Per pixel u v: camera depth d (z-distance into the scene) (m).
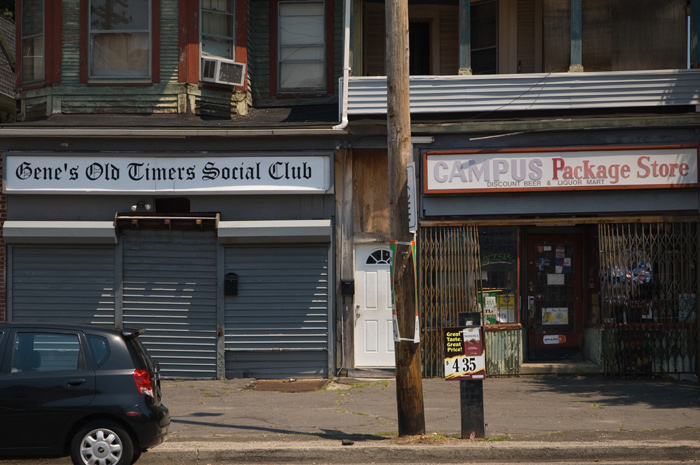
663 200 13.37
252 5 15.24
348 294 13.45
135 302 13.53
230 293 13.41
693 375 13.34
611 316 13.41
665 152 13.26
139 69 14.17
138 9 14.21
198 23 14.19
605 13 14.14
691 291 13.41
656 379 13.34
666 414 10.44
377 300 13.66
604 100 13.35
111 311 13.51
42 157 13.42
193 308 13.51
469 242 13.38
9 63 18.66
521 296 14.14
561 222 13.36
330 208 13.55
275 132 13.23
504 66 14.88
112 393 7.54
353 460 8.49
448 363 9.02
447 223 13.36
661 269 13.46
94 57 14.22
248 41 14.90
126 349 7.77
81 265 13.55
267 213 13.58
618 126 13.26
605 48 14.12
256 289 13.49
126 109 14.09
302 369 13.49
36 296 13.54
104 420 7.55
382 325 13.63
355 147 13.50
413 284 8.94
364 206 13.58
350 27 13.84
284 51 15.21
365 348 13.63
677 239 13.43
